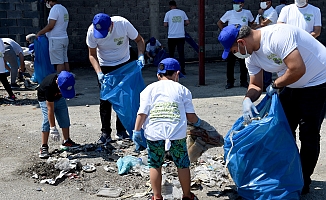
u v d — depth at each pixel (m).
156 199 4.14
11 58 10.69
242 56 4.04
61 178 4.95
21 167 5.32
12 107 9.02
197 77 12.54
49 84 5.30
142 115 4.15
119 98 5.75
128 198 4.45
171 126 4.06
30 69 11.63
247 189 4.10
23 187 4.73
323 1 17.06
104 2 15.43
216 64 15.73
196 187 4.64
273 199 3.99
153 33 15.82
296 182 4.05
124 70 5.88
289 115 4.38
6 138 6.60
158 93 4.19
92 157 5.61
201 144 4.69
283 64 4.01
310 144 4.23
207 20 16.33
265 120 4.00
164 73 4.33
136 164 5.19
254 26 9.59
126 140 6.22
